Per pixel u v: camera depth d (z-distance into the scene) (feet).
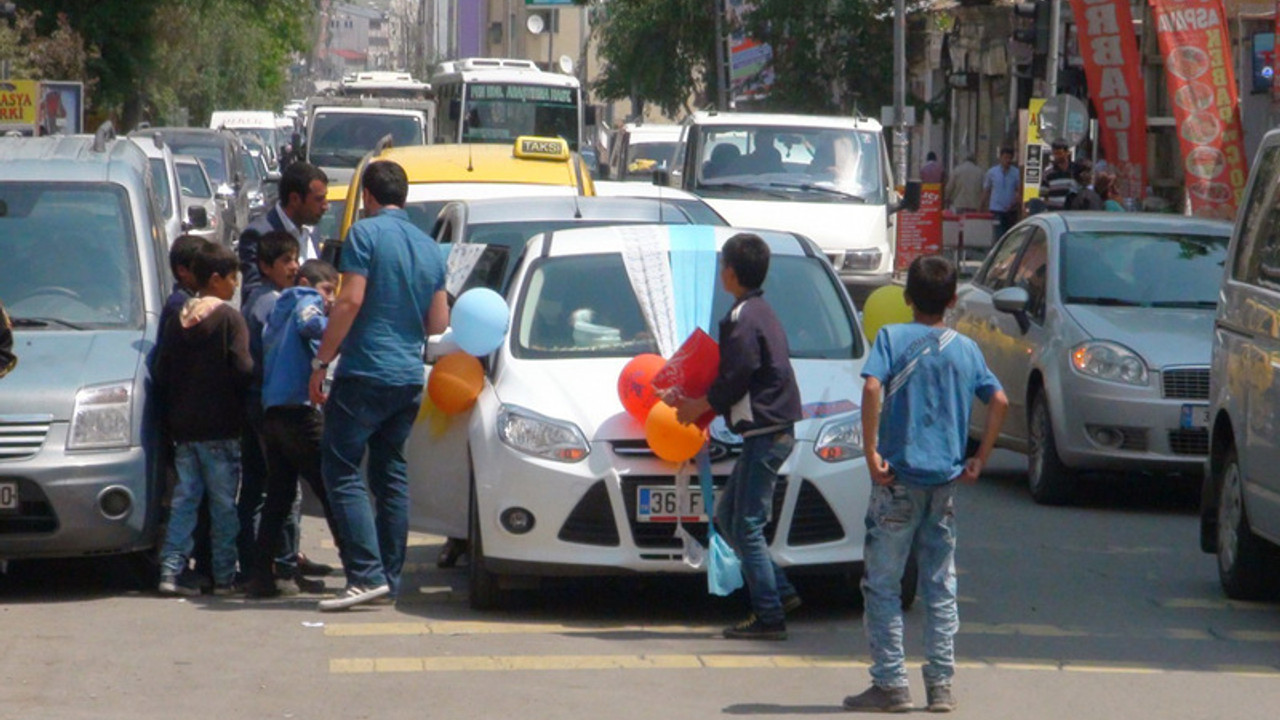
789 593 34.53
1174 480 57.77
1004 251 59.67
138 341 39.27
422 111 160.86
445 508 37.96
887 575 28.76
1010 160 130.41
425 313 36.32
